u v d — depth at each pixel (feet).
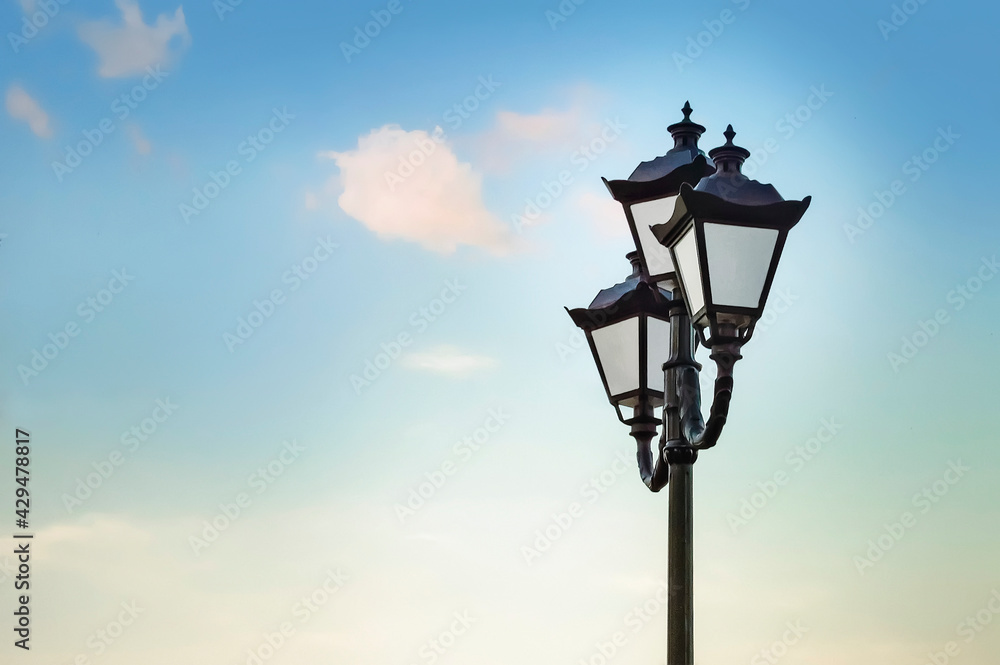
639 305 19.75
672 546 17.30
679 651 16.90
